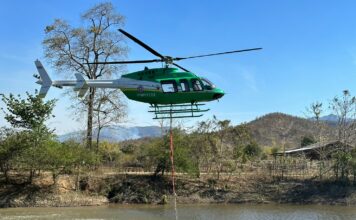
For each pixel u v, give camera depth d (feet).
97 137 179.32
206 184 177.17
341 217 133.18
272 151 276.00
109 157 214.07
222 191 172.45
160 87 85.61
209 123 200.75
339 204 159.53
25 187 160.25
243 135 206.49
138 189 167.84
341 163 176.65
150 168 187.52
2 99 162.81
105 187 167.94
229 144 204.23
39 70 100.12
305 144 310.65
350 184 172.86
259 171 192.44
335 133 204.64
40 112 164.25
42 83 99.81
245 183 179.32
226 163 189.57
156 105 87.45
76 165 166.20
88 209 147.23
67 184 165.99
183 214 138.72
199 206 156.66
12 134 160.45
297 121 482.28
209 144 190.49
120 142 260.21
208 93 85.20
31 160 156.04
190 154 182.91
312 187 173.06
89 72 179.32
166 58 84.33
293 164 196.95
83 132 177.17
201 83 85.66
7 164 159.84
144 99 86.89
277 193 170.81
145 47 78.74
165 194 167.53
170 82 85.66
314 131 285.64
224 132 201.05
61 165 159.74
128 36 73.97
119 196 163.53
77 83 94.73
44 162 156.76
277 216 135.23
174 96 85.35
